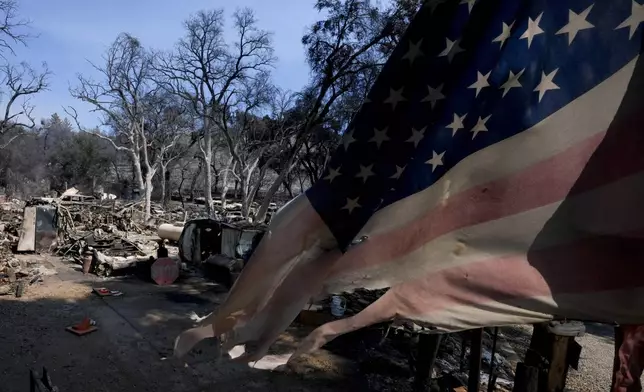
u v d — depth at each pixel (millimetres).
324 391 9039
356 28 23844
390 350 10938
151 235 30516
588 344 13078
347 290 2832
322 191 3037
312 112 26125
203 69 31328
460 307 2475
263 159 46094
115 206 33469
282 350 10492
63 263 19875
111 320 12750
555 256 2314
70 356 10156
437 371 9219
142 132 42281
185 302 15008
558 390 5234
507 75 2533
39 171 58562
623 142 2227
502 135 2492
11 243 21609
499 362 10367
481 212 2506
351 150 2986
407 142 2855
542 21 2496
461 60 2723
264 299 3146
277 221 3168
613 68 2293
